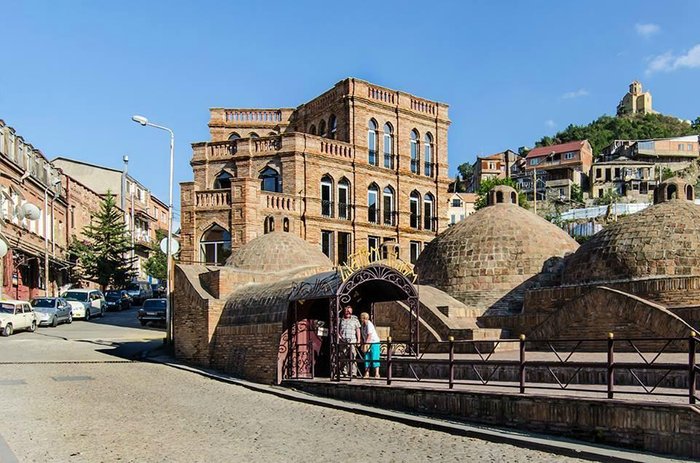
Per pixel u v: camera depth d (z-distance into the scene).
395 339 24.88
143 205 83.12
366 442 12.38
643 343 19.25
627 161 123.19
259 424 14.03
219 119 50.75
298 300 20.47
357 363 19.11
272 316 20.95
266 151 42.78
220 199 40.12
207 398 17.55
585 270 23.30
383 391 16.12
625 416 11.70
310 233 41.59
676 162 130.12
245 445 12.02
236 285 25.27
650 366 11.88
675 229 22.11
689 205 23.20
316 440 12.51
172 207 31.83
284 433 13.12
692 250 21.53
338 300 18.86
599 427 12.02
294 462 10.86
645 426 11.45
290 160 41.78
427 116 48.25
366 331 19.11
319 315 21.20
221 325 23.94
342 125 45.00
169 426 13.55
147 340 33.47
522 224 28.25
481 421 13.89
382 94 46.16
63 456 10.90
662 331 18.81
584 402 12.27
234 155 43.25
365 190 44.53
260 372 20.81
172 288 30.97
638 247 22.22
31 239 48.59
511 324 24.12
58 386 18.47
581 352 20.27
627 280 21.97
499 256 27.36
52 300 42.28
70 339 33.47
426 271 28.97
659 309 18.98
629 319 19.66
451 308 24.89
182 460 10.86
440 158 48.84
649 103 191.38
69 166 73.62
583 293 22.08
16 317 35.69
